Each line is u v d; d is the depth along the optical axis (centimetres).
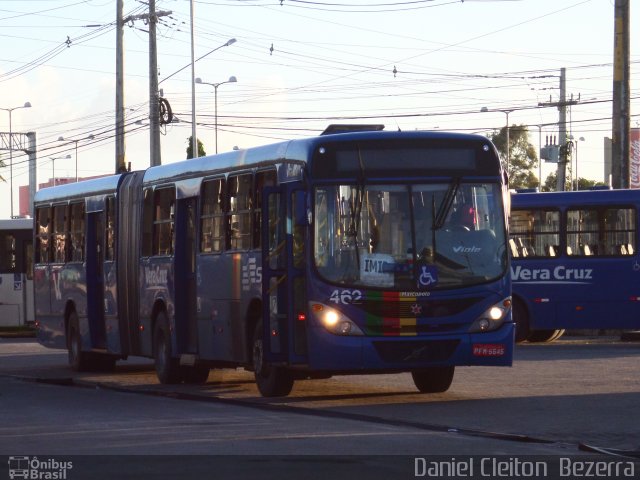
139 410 2570
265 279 2712
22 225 6731
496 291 2656
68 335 4059
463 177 2675
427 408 2522
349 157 2656
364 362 2597
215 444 1958
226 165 3059
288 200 2689
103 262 3800
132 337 3606
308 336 2633
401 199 2650
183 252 3306
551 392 2833
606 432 2097
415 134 2680
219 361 3088
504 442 1970
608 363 3703
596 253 4703
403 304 2612
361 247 2627
